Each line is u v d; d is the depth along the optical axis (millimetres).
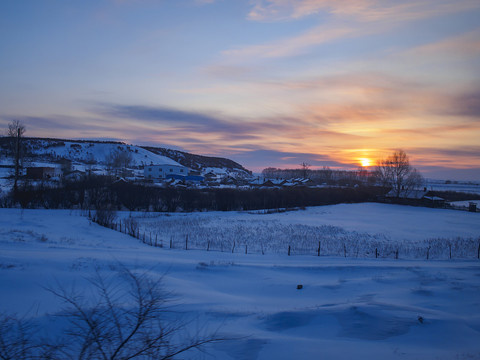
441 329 7961
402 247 26766
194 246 24953
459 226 40188
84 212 40094
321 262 19562
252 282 14906
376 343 7266
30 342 6609
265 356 6559
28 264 13656
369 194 79250
